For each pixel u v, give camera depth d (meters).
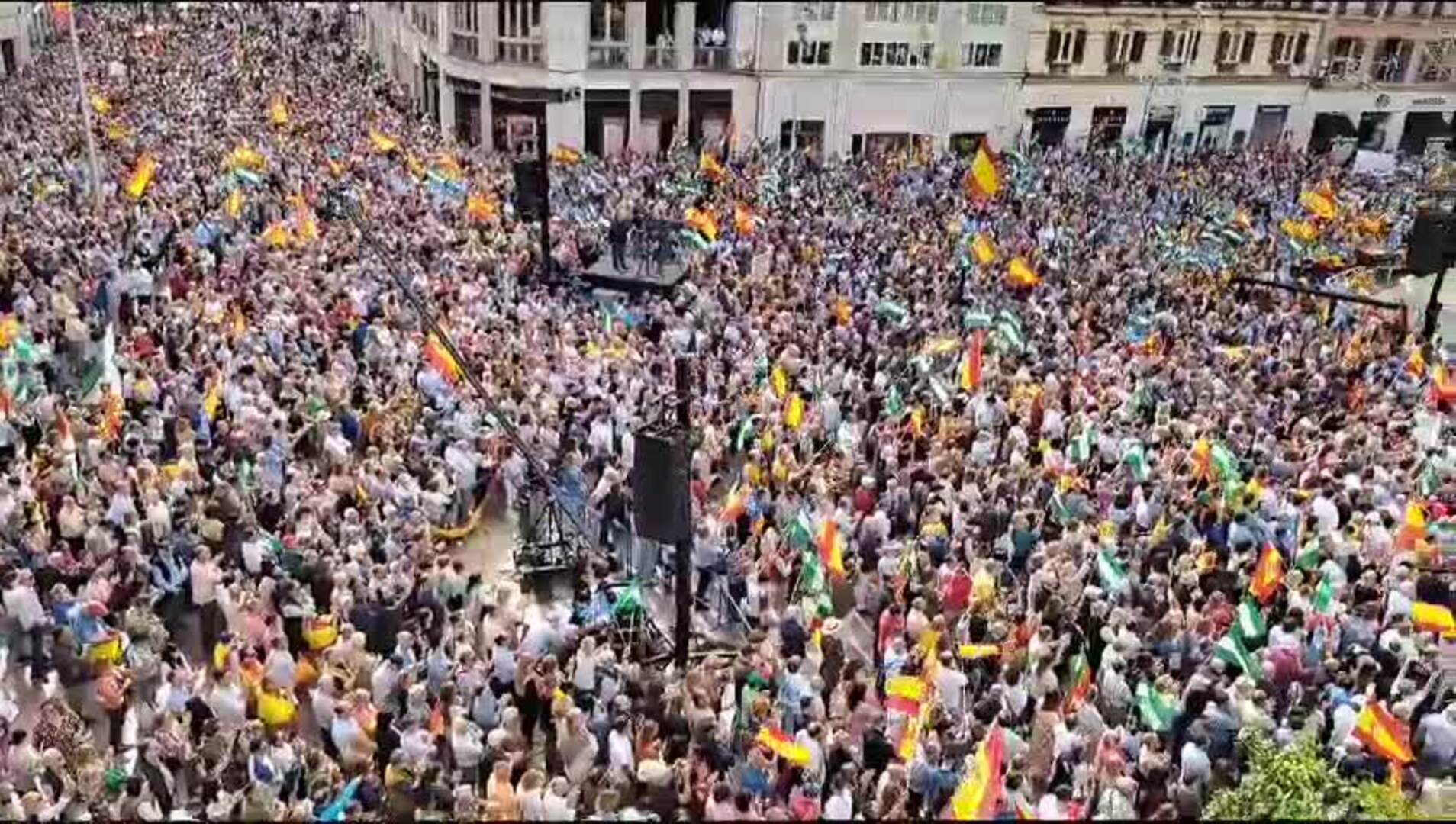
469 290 25.34
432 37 47.53
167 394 19.16
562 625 14.79
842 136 51.19
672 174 39.66
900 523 17.39
